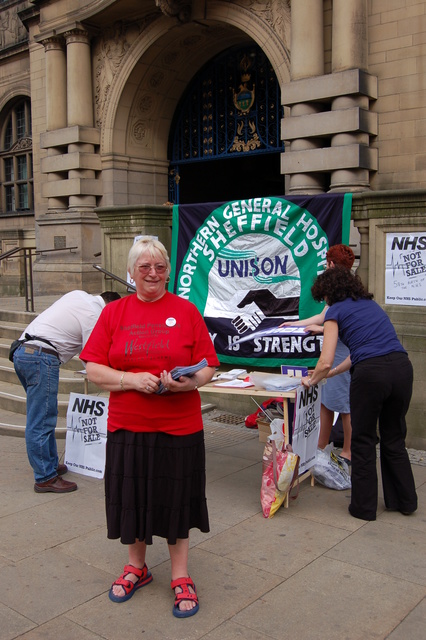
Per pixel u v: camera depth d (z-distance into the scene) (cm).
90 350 327
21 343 477
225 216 645
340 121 809
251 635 295
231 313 645
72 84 1183
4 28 1523
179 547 324
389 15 804
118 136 1183
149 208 733
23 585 344
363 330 421
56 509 448
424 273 550
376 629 297
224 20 978
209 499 457
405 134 804
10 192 1642
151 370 316
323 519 422
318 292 441
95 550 385
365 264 594
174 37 1088
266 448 434
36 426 472
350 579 342
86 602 327
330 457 492
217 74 1187
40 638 296
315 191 855
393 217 560
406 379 416
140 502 315
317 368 426
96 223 1226
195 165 1445
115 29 1143
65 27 1166
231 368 658
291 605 319
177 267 685
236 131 1166
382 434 431
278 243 614
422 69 786
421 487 474
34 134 1370
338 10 811
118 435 320
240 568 356
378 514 430
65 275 1237
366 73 805
